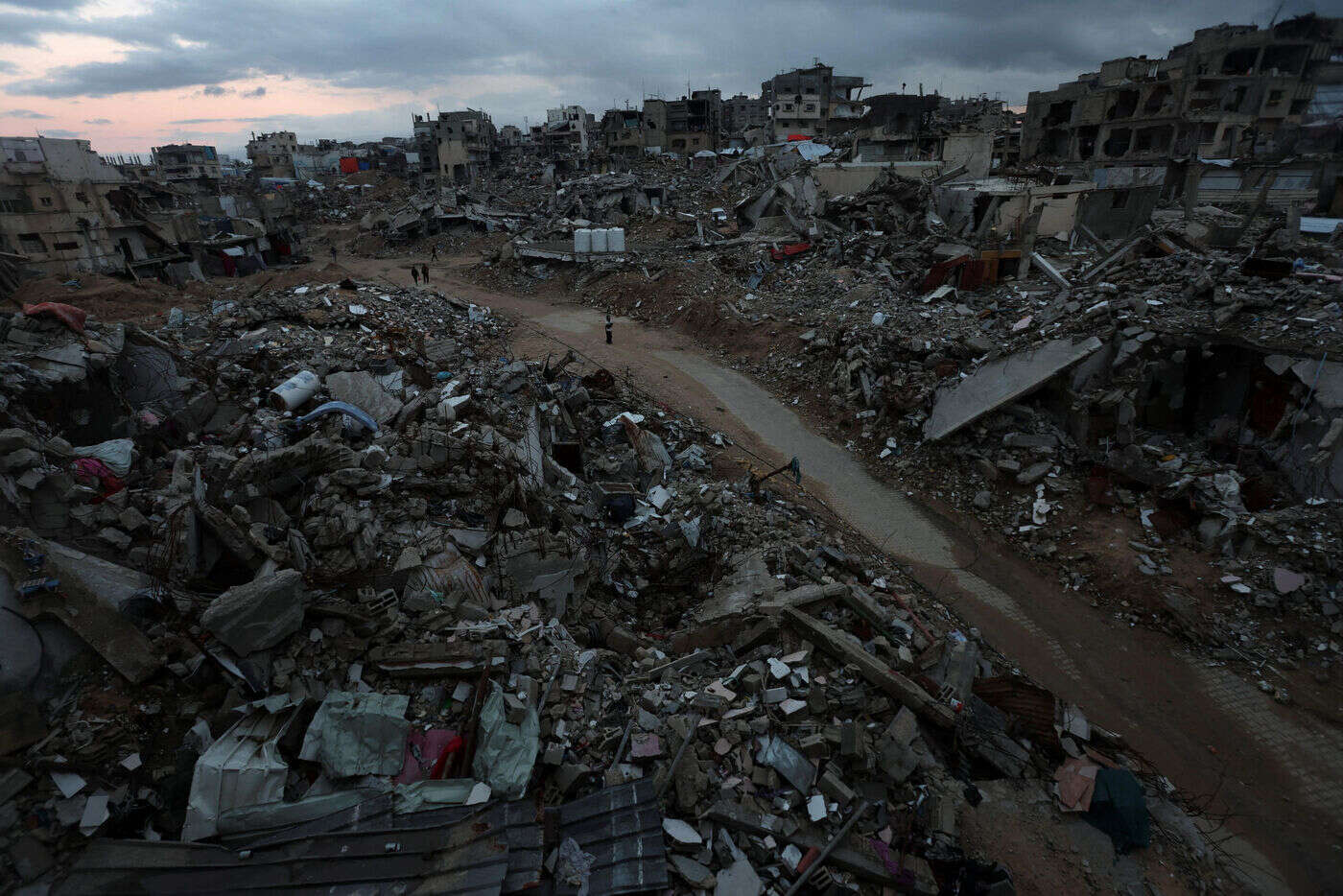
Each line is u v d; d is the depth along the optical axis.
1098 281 27.70
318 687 10.70
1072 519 19.64
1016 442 21.59
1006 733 12.71
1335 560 16.17
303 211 86.94
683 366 32.34
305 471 13.50
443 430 15.82
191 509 11.66
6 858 8.21
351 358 24.19
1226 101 47.06
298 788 9.62
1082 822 11.64
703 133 95.75
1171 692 15.07
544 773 10.43
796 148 64.94
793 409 28.17
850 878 9.88
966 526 20.66
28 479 11.27
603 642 14.04
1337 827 12.34
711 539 17.25
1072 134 56.91
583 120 110.88
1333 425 17.64
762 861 9.86
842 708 12.30
